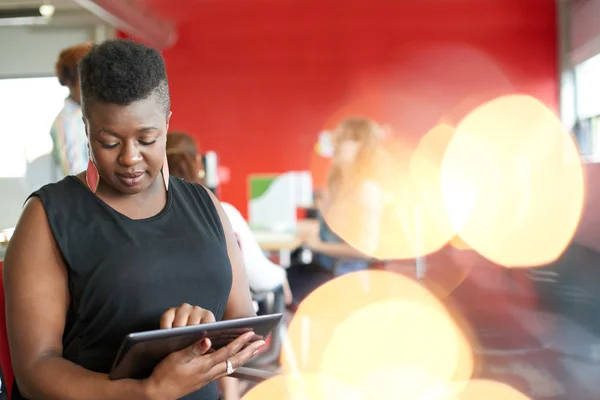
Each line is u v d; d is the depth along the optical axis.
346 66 8.80
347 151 3.90
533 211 7.69
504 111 8.56
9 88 8.70
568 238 6.68
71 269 1.13
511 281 6.66
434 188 8.70
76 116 2.85
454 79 8.66
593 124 7.64
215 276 1.23
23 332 1.09
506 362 4.07
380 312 5.07
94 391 1.04
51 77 8.66
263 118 8.93
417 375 3.82
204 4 8.80
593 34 7.32
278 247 4.23
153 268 1.16
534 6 8.45
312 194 6.08
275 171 8.94
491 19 8.54
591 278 5.51
